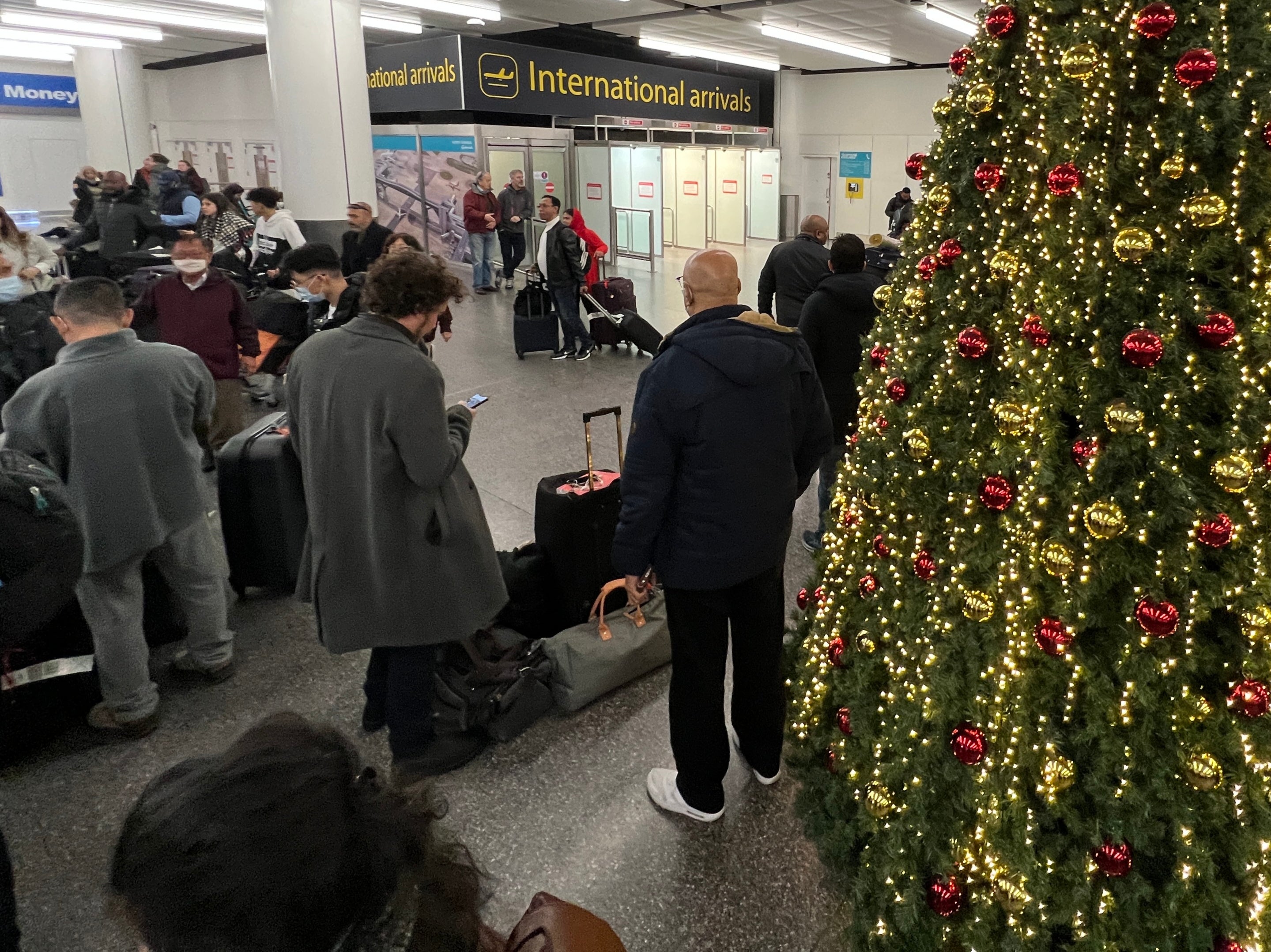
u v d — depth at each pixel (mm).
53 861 2445
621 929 2227
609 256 14719
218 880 628
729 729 3053
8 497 1829
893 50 16094
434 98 14211
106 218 8594
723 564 2246
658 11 12180
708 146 17766
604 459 5508
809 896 2328
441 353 8508
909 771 1839
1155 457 1518
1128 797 1623
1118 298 1528
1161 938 1688
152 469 2861
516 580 3244
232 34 15211
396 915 698
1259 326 1487
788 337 2293
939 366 1730
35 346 4891
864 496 1952
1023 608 1637
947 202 1714
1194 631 1653
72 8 12016
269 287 6977
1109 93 1479
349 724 3049
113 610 2848
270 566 3828
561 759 2855
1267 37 1402
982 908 1774
